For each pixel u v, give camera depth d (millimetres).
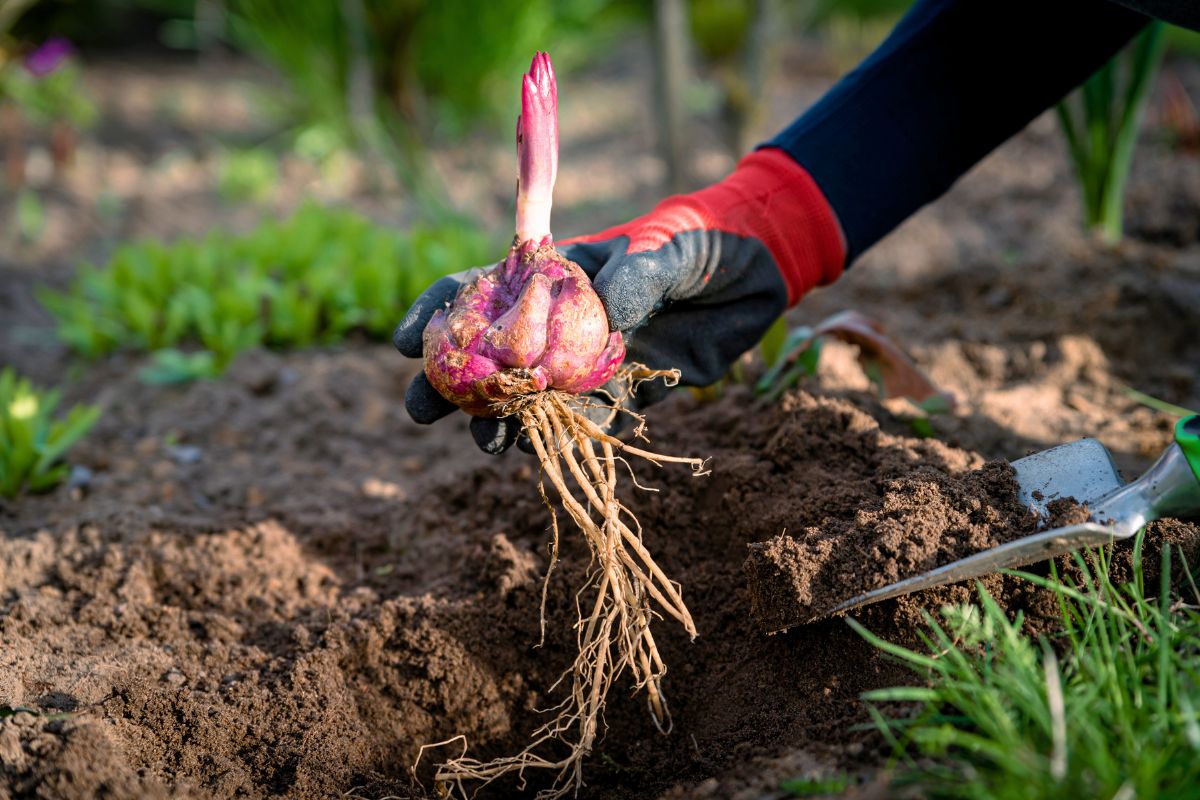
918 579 1613
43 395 3191
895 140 1901
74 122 5797
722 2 6965
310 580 2178
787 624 1688
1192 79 5691
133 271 3562
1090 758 1313
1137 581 1579
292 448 2832
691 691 1871
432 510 2361
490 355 1485
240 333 3312
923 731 1414
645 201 4617
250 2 5273
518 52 5668
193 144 5832
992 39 1873
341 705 1820
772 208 1840
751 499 2000
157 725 1727
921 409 2227
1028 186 4215
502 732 1884
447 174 5320
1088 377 2672
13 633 1966
